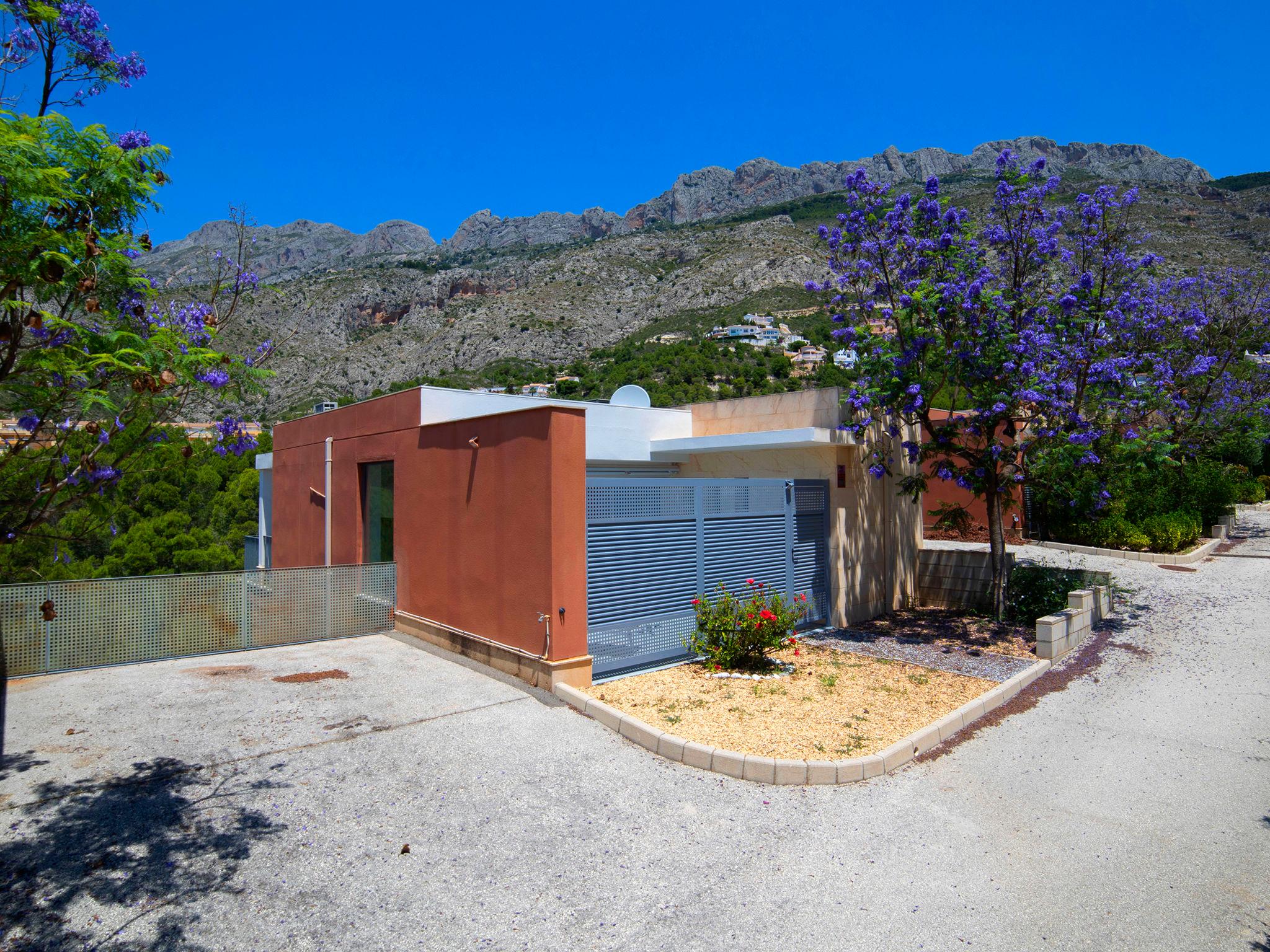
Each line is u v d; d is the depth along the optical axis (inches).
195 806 181.3
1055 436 347.9
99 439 153.0
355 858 160.1
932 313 353.7
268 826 173.0
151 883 147.3
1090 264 390.3
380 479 430.3
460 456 335.3
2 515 149.1
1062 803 191.8
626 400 519.2
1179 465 599.8
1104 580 406.3
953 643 353.4
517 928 136.3
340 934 133.3
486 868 157.2
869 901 147.1
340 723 242.2
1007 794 196.9
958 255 367.6
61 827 168.7
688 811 185.6
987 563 421.1
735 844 169.3
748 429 452.8
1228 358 621.0
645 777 205.8
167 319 169.2
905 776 208.1
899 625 400.2
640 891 149.6
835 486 398.3
